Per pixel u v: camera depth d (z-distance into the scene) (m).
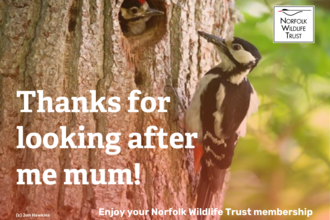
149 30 11.75
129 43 10.98
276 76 15.39
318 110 15.91
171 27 11.39
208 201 11.28
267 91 15.38
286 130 15.60
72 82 10.46
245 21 14.73
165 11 11.54
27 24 10.53
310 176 15.83
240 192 15.67
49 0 10.48
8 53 10.49
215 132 11.56
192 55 11.55
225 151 11.66
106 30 10.64
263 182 15.71
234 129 11.73
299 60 14.68
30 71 10.45
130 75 10.72
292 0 14.82
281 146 15.52
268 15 14.91
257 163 15.56
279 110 15.60
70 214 10.27
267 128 15.59
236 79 11.73
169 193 10.98
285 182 15.77
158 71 11.09
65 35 10.48
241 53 11.62
